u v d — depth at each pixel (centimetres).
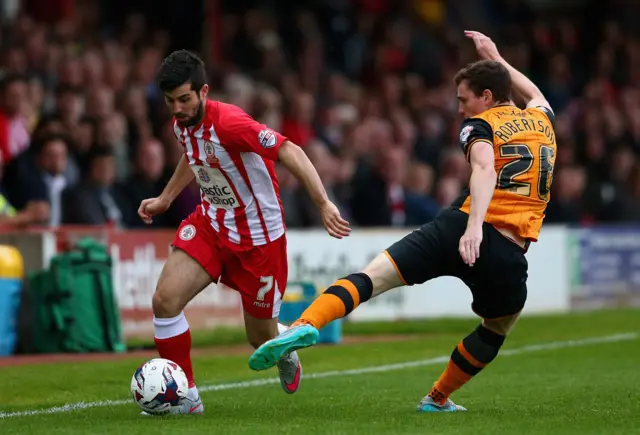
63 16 5100
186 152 1814
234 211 1825
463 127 1769
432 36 6794
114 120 4050
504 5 7481
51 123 3616
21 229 3238
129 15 5353
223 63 5462
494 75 1805
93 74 4369
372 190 4566
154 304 1831
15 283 3077
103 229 3428
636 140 6506
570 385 2297
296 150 1750
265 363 1648
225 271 1878
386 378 2478
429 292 4462
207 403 2014
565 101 6569
